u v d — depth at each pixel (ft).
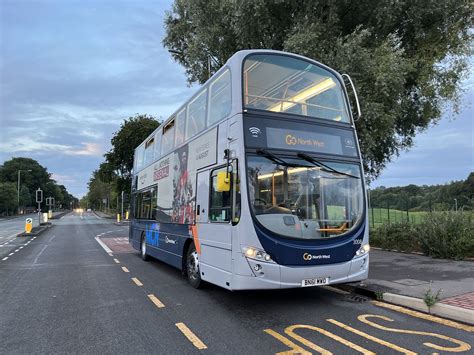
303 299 25.64
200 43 54.49
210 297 27.02
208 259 26.09
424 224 40.52
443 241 37.29
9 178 428.56
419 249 41.34
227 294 27.76
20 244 71.97
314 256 21.71
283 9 45.47
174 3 64.23
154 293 28.76
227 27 50.60
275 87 24.50
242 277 21.27
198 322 21.21
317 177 23.40
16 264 45.44
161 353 16.85
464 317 19.95
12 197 282.36
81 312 23.81
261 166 22.34
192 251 30.35
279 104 24.27
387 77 39.06
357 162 25.12
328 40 43.50
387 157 56.03
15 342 18.66
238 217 21.88
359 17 44.91
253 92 23.79
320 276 21.84
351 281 22.77
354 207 23.97
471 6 45.96
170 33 65.67
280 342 17.79
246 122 22.82
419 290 24.68
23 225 147.54
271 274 20.93
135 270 40.19
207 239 26.35
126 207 194.59
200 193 28.25
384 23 45.06
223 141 24.82
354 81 39.11
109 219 209.87
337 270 22.27
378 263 35.27
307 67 26.12
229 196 23.12
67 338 19.10
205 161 27.76
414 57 47.83
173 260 34.42
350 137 25.54
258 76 24.30
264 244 21.04
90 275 37.19
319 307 23.61
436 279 27.78
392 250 44.04
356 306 23.67
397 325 19.83
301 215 22.36
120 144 164.66
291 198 22.48
